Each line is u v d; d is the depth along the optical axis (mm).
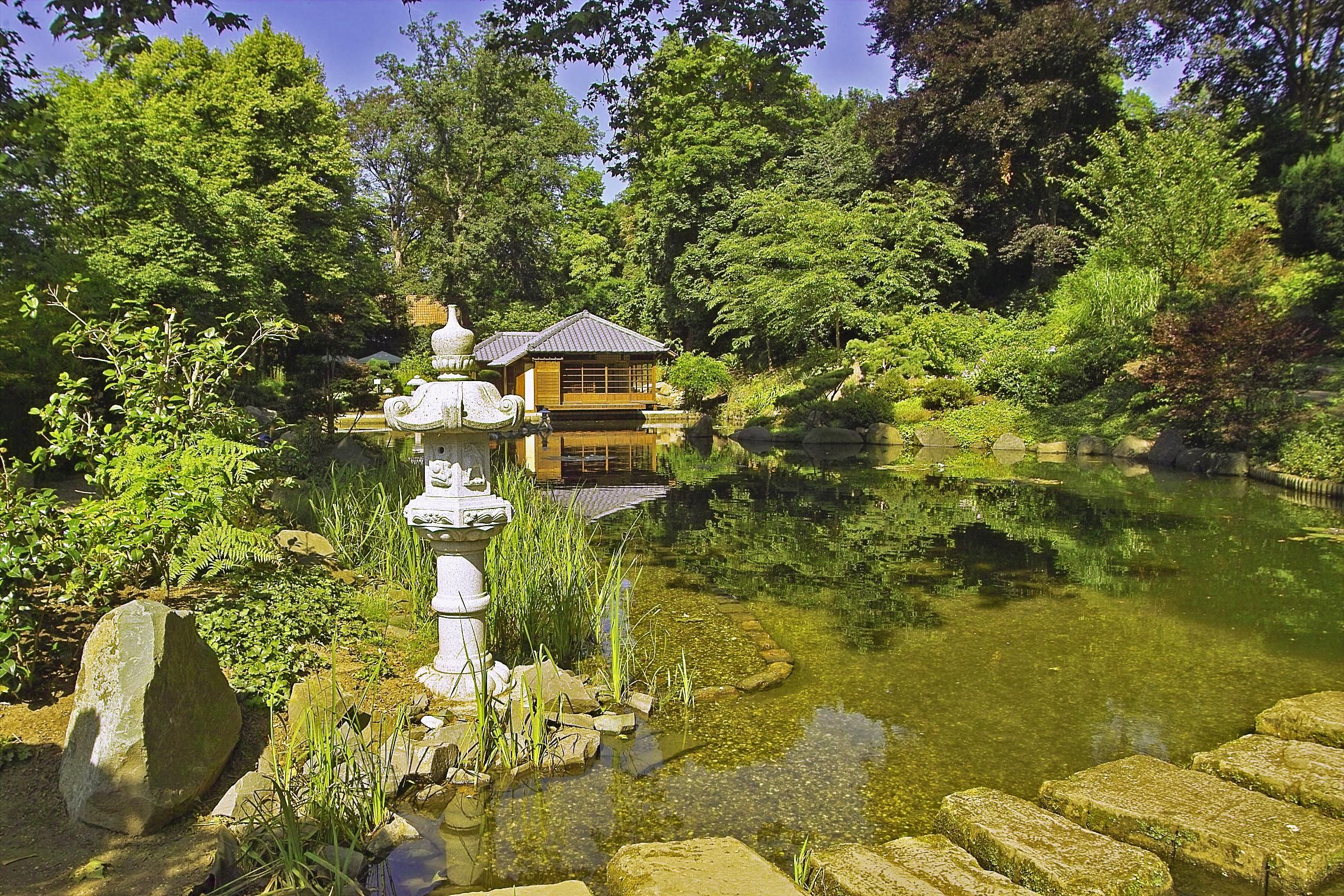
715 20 10062
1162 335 16453
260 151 24719
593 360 31750
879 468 16562
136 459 5016
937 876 2979
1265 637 5973
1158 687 5047
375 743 3738
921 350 23578
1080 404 20016
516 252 40125
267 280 20594
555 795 3721
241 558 5051
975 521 10664
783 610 6754
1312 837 3119
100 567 4676
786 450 20484
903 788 3820
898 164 29359
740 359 33438
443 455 4297
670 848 3125
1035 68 26812
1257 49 27312
